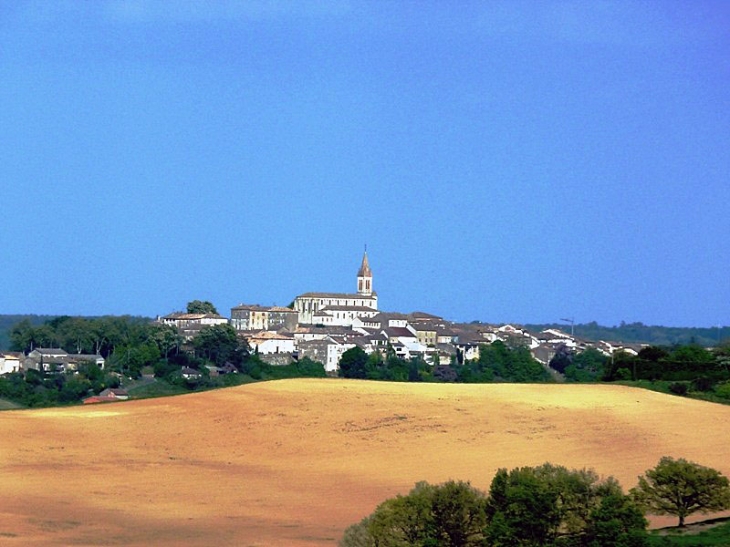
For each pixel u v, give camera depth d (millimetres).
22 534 141125
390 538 122062
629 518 125000
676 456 187625
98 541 139000
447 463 187750
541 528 123875
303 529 146500
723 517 147375
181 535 142875
